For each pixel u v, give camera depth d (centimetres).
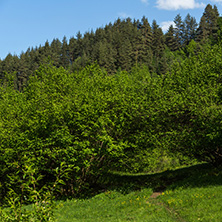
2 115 2220
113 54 14188
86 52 16862
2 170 1883
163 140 2009
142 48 15100
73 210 1545
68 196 1988
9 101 2392
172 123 2014
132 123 2067
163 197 1538
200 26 14225
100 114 1916
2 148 1938
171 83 2175
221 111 1634
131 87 2241
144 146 2089
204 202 1277
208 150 2122
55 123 1864
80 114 1848
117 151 1948
